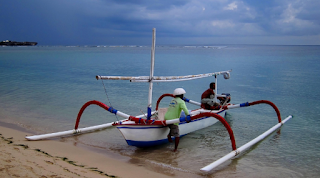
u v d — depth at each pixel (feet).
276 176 17.51
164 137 22.89
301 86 55.93
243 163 19.60
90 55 194.70
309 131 27.50
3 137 23.12
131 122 23.41
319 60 136.56
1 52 229.04
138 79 21.54
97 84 58.39
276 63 117.39
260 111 36.17
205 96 31.12
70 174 15.33
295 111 35.83
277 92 49.70
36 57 162.91
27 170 15.30
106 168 17.38
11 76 71.10
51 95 45.14
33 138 22.89
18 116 31.53
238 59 146.82
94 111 34.71
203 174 17.42
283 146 23.30
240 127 29.12
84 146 22.30
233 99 44.21
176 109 21.85
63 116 32.01
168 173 17.28
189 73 80.53
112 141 24.08
